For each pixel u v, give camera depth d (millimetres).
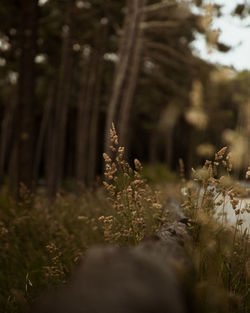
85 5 13078
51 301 917
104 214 3176
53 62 15672
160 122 26703
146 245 1831
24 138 7918
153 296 930
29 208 4480
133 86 10469
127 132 10062
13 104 19219
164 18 12648
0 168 21328
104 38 14906
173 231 2107
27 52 8086
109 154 8766
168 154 29578
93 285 943
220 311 1365
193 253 1776
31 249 3330
